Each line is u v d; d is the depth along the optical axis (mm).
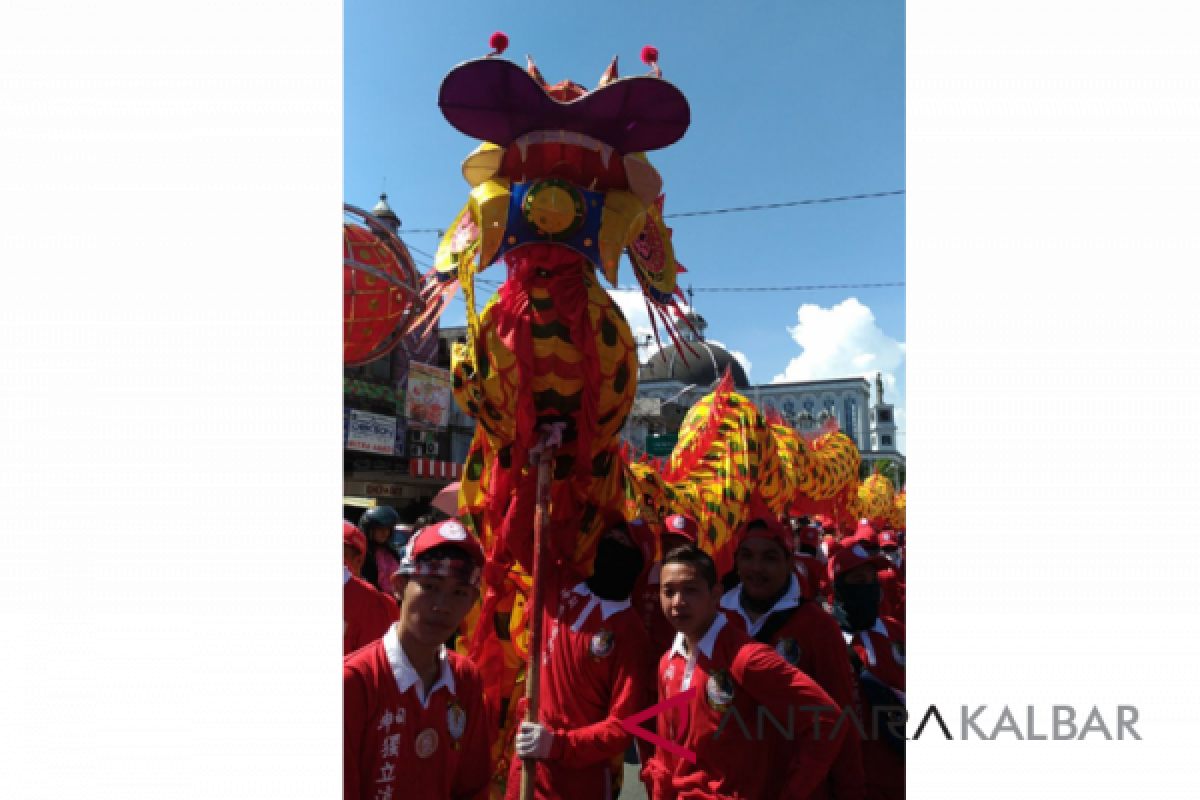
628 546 3203
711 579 2584
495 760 3516
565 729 3090
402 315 4379
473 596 2205
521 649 3543
